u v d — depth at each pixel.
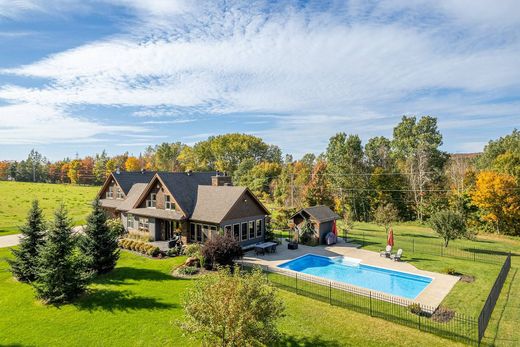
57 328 15.80
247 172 92.44
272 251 31.95
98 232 24.03
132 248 31.34
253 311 11.65
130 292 20.30
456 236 32.66
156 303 18.66
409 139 64.88
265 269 25.92
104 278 23.08
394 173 61.66
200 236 31.94
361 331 15.64
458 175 60.78
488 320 16.75
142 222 36.59
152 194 36.06
